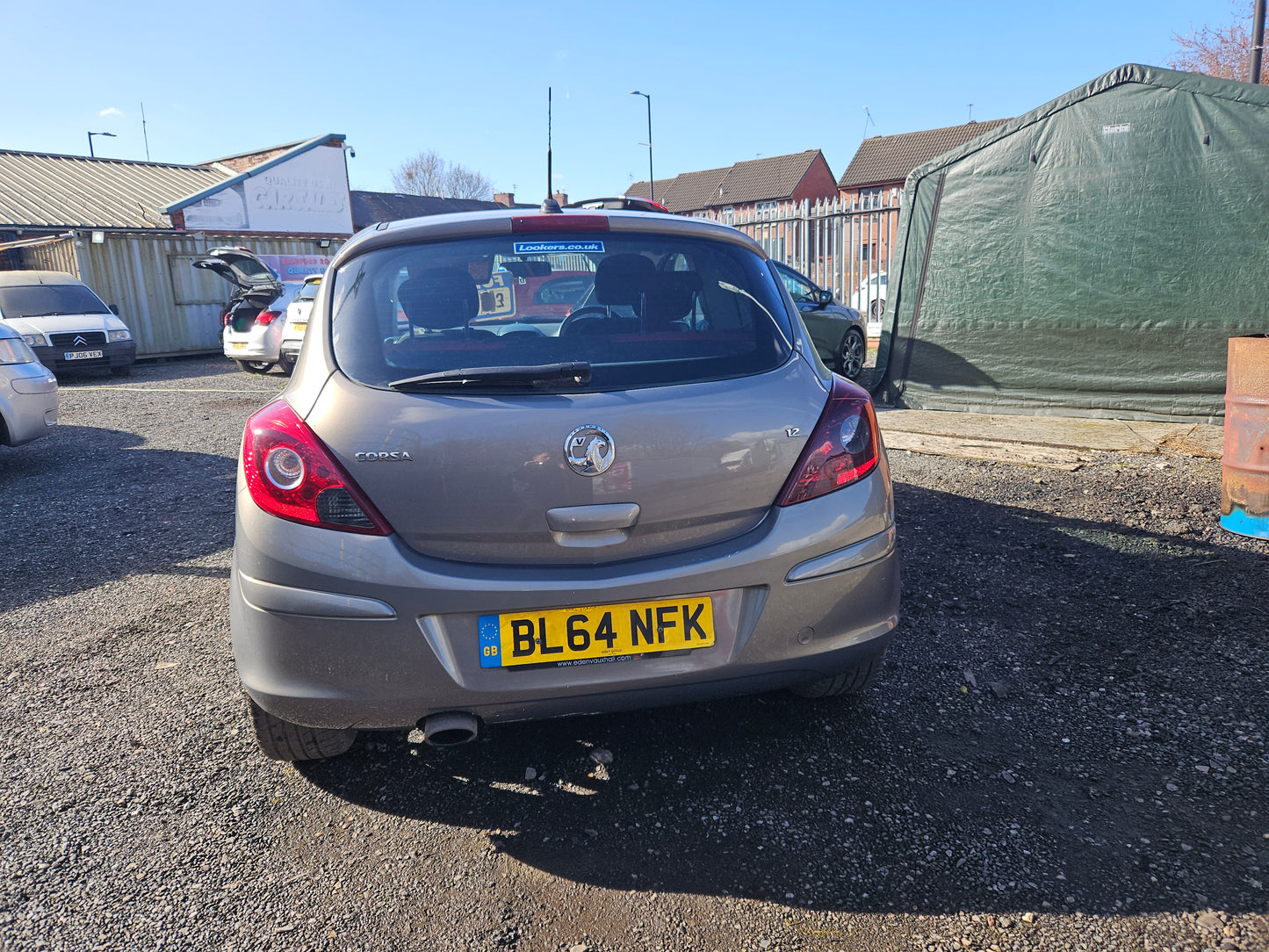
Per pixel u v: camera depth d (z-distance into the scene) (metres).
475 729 2.23
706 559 2.27
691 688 2.30
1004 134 8.32
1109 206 7.83
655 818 2.43
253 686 2.26
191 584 4.48
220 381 14.05
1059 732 2.79
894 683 3.13
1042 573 4.15
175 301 19.02
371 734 2.92
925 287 8.99
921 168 8.84
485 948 1.99
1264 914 1.98
